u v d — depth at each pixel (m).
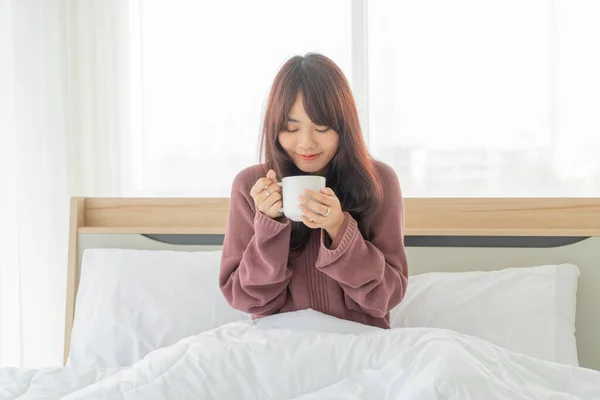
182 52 2.43
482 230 1.95
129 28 2.45
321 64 1.25
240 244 1.38
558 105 2.21
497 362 1.07
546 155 2.21
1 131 2.37
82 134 2.46
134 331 1.76
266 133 1.31
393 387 1.01
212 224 2.16
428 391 0.93
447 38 2.29
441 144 2.28
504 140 2.24
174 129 2.42
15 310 2.39
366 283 1.25
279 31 2.39
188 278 1.86
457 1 2.29
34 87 2.42
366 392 1.03
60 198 2.44
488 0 2.27
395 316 1.73
